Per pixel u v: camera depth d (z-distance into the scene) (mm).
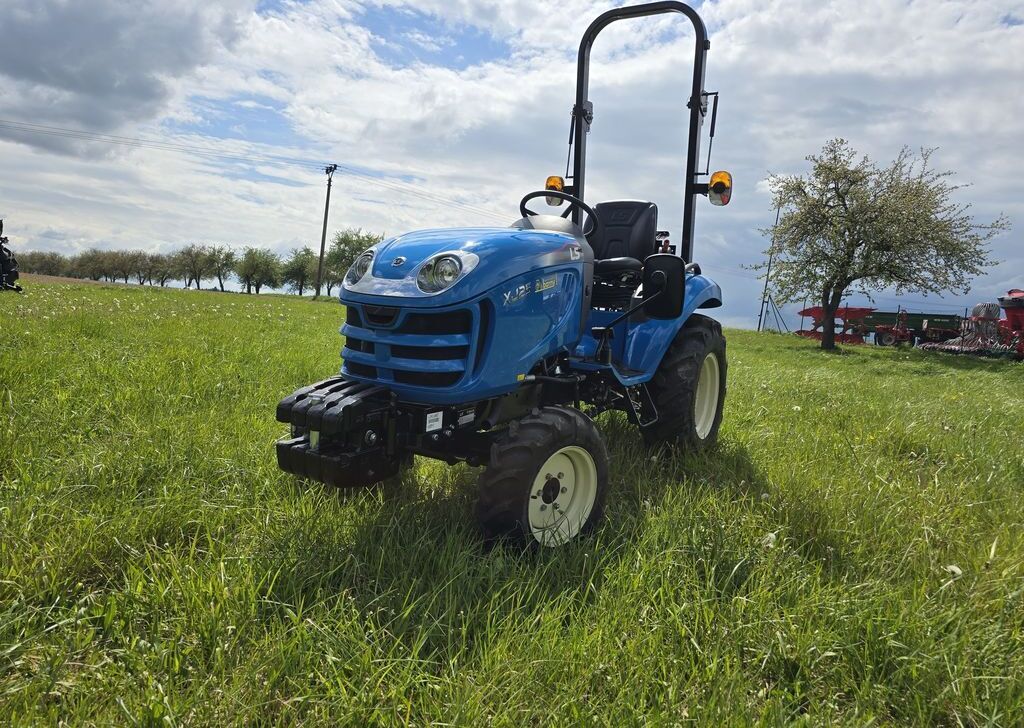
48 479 2854
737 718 1703
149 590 2127
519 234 2961
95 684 1755
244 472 3164
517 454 2561
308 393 2693
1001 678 1939
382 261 2814
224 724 1619
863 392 7445
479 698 1704
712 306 4762
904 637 2107
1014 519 3301
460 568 2359
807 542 2840
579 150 4246
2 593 2074
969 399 7219
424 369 2590
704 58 4148
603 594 2258
